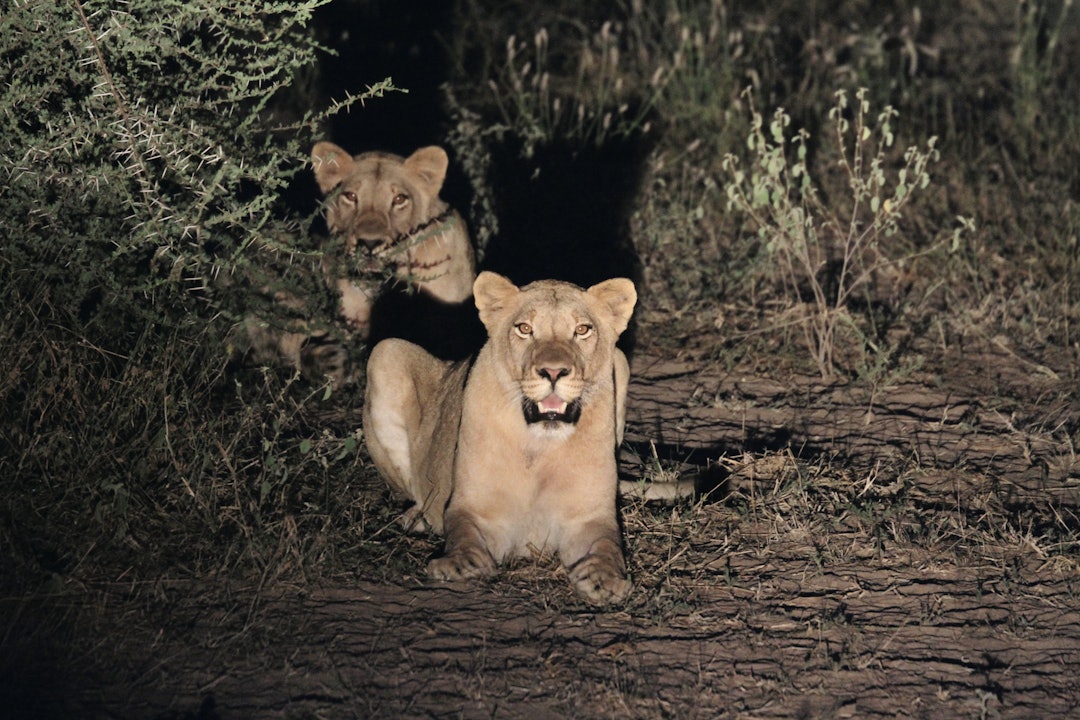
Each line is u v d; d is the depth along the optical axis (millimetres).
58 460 9500
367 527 9797
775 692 7883
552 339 9141
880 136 19406
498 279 9453
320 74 19812
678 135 19266
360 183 12883
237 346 11680
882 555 9633
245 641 8148
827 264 16016
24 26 10109
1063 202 17250
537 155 18219
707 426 12117
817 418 12312
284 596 8766
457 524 9336
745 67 21469
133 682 7676
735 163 18172
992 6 24781
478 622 8570
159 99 10805
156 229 10297
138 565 8883
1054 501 10648
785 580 9289
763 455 11242
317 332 12727
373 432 10609
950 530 9992
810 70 21062
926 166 18812
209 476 9773
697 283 15266
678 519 10008
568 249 16016
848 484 10688
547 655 8195
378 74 20188
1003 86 21859
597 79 20906
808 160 19016
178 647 8070
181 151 10625
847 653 8320
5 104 9938
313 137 11539
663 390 12938
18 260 10172
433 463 10055
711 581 9242
